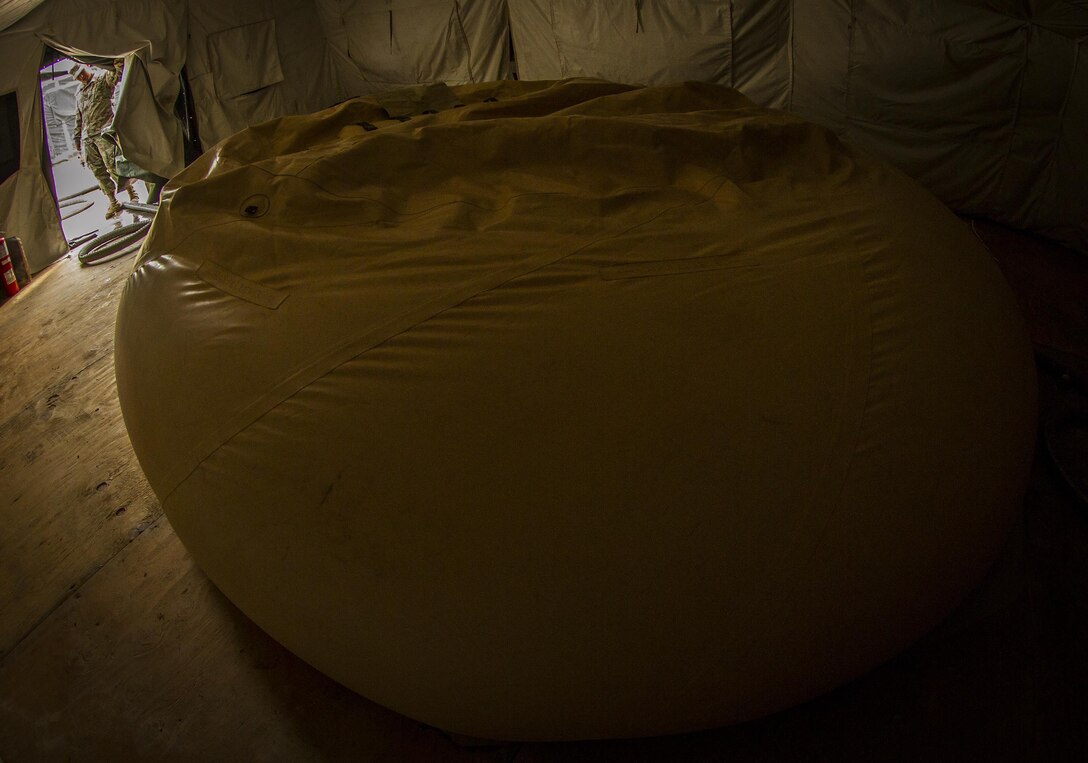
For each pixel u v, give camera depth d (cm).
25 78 410
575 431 109
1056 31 271
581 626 105
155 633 171
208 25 528
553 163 182
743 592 106
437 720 132
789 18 372
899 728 134
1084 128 271
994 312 145
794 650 112
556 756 136
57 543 203
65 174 608
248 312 135
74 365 301
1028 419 139
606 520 104
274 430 119
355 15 591
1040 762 126
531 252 138
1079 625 149
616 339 119
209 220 163
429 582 107
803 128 195
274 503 117
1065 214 290
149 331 149
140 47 483
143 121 498
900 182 185
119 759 143
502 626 107
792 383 117
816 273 136
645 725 121
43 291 383
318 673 157
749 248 144
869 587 113
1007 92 297
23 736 149
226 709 151
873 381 120
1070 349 228
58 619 177
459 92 268
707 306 126
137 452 156
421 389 114
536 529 105
